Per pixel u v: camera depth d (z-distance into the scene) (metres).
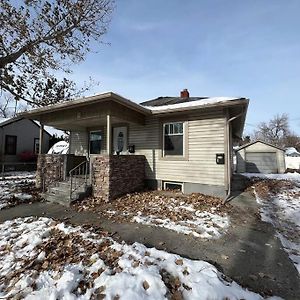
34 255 3.64
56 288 2.72
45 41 11.16
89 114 8.56
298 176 15.49
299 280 3.06
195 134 8.81
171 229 5.02
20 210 6.83
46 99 13.72
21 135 22.50
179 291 2.65
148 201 7.56
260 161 20.20
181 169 9.09
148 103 13.57
